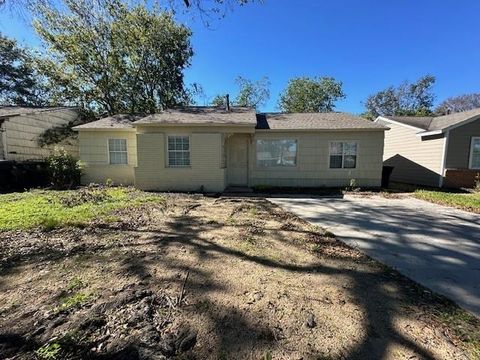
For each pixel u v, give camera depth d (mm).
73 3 7586
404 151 14711
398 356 1791
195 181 10516
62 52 15031
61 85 16188
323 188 11234
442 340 1967
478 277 3098
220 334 2010
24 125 11656
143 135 10359
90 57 15586
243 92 30453
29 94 23188
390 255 3779
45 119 12805
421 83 36938
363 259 3598
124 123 12188
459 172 11891
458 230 5133
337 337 1987
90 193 8609
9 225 4883
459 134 11859
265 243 4160
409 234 4840
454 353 1825
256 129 11242
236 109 13117
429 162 12828
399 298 2580
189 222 5414
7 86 22641
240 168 11859
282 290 2703
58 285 2764
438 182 12234
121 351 1808
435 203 8148
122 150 11898
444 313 2332
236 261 3436
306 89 32312
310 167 11555
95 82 16531
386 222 5723
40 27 13211
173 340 1932
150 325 2100
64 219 5316
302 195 9664
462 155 11953
